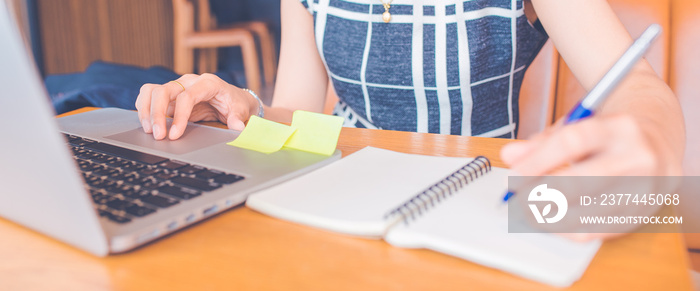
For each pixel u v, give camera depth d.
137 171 0.52
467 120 0.97
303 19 1.08
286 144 0.62
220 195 0.46
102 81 1.43
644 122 0.44
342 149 0.66
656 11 1.05
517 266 0.35
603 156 0.36
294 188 0.49
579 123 0.36
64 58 3.32
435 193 0.45
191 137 0.67
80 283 0.36
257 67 4.14
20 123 0.35
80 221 0.37
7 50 0.33
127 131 0.71
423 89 0.95
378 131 0.75
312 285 0.35
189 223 0.43
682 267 0.36
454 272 0.37
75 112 0.92
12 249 0.41
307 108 1.09
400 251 0.40
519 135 1.18
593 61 0.72
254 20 4.78
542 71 1.14
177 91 0.74
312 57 1.09
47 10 3.15
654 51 1.05
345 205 0.45
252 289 0.35
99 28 3.58
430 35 0.91
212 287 0.35
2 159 0.39
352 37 0.97
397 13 0.91
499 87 0.97
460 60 0.91
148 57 4.12
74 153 0.59
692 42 1.02
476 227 0.40
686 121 1.03
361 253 0.40
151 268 0.38
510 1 0.89
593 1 0.75
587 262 0.36
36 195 0.39
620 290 0.34
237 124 0.74
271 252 0.40
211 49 4.66
